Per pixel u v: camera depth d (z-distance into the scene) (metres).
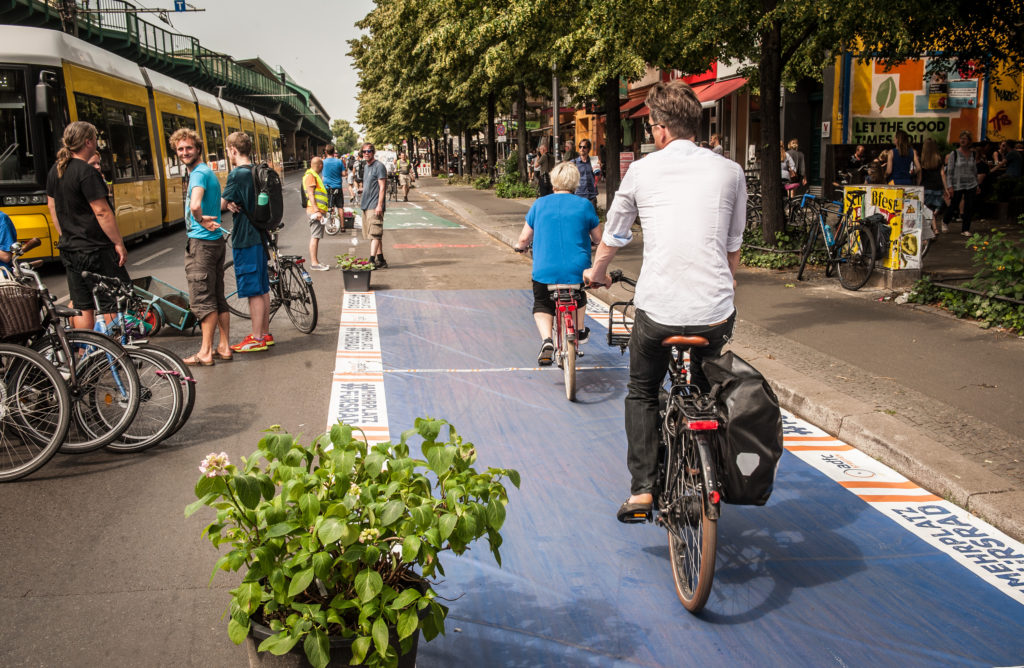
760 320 8.58
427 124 50.94
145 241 18.61
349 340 8.48
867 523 4.32
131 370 5.23
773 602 3.55
